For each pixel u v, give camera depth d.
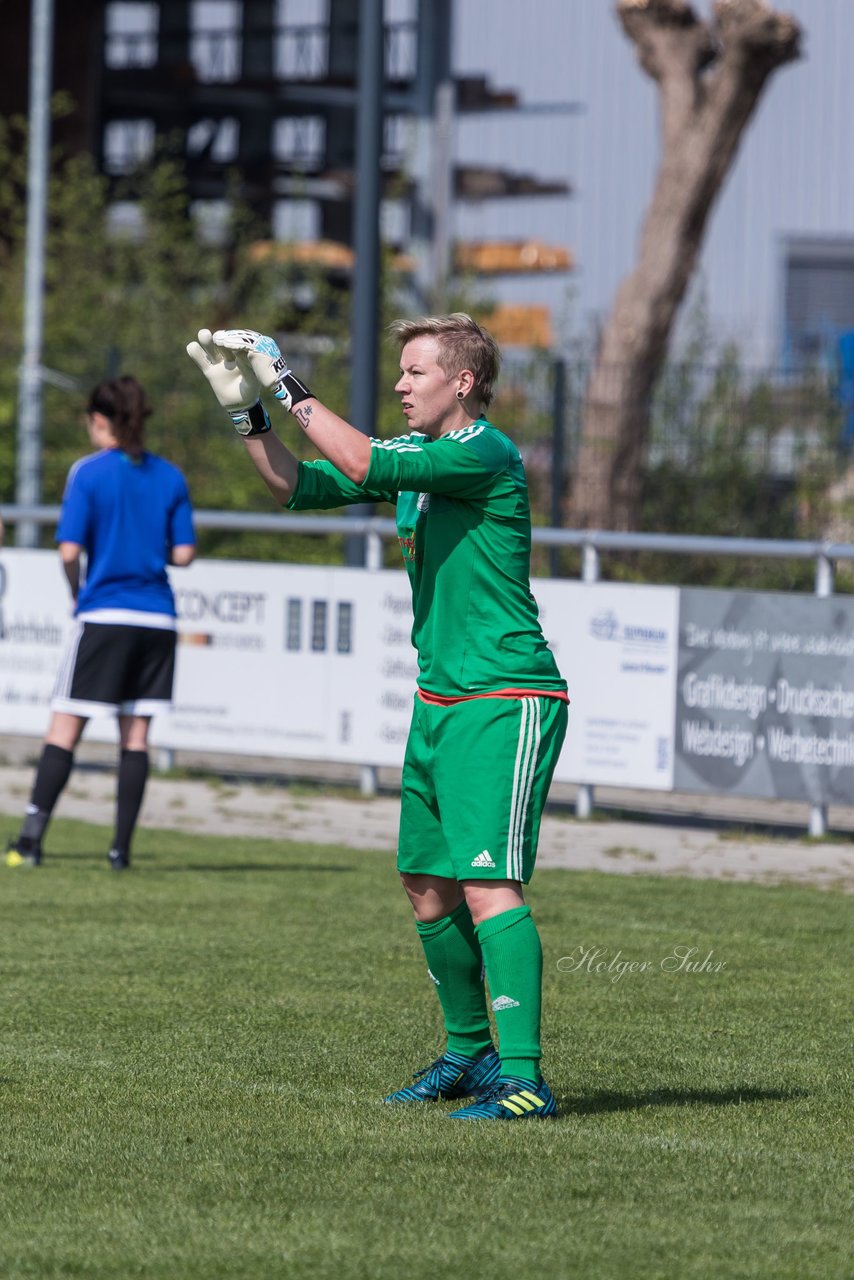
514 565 15.48
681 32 67.44
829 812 38.72
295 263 82.75
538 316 86.44
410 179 99.00
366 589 38.84
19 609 42.22
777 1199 13.29
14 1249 12.05
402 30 113.94
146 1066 17.23
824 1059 17.94
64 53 109.06
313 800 39.03
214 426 58.47
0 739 48.34
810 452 51.03
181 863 30.39
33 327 67.50
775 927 25.38
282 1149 14.48
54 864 29.94
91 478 28.69
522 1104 15.48
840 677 34.09
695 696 35.44
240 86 117.06
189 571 40.59
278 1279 11.51
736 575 50.09
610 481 51.16
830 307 170.88
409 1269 11.68
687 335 65.56
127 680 29.05
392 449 15.05
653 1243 12.23
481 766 15.30
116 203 96.62
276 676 39.81
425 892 16.09
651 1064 17.67
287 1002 20.16
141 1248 12.09
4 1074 16.89
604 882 29.19
